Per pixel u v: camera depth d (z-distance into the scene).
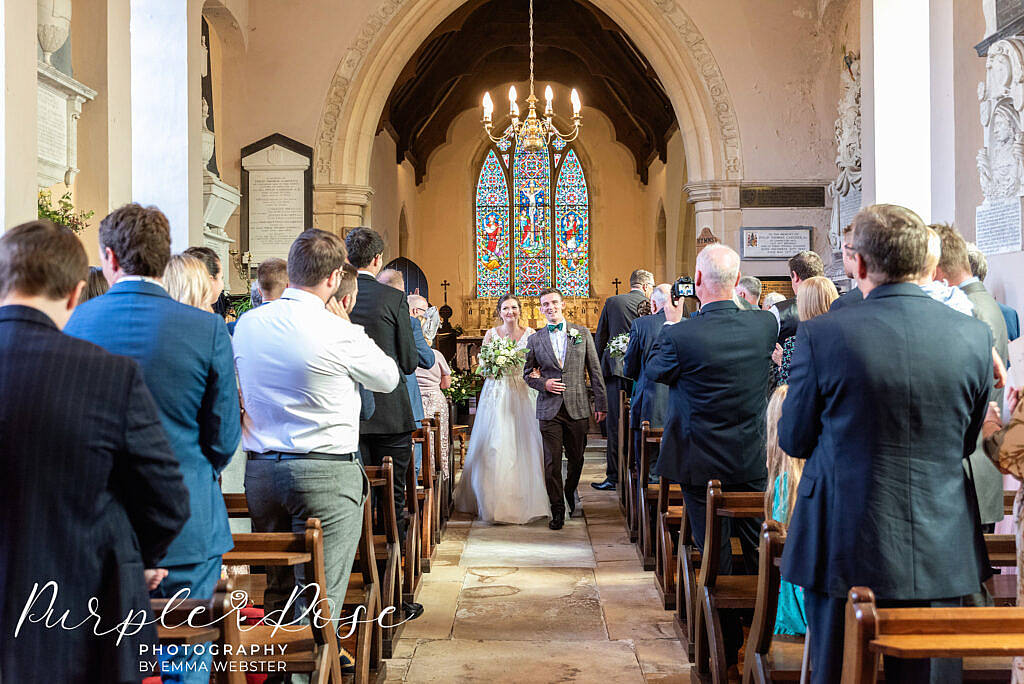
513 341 7.17
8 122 4.44
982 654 1.79
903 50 7.96
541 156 23.47
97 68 6.79
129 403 1.93
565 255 23.42
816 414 2.41
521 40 17.42
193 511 2.57
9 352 1.88
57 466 1.85
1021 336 5.08
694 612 3.98
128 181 7.17
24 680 1.82
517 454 7.07
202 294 3.16
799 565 2.38
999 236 5.43
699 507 3.86
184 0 8.41
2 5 4.43
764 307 7.15
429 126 22.12
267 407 3.14
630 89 18.30
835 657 2.31
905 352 2.29
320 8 12.23
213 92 12.13
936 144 6.29
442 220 23.45
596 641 4.33
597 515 7.36
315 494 3.11
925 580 2.23
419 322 5.62
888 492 2.27
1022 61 5.12
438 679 3.85
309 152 12.12
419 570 5.17
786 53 12.32
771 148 12.34
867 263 2.43
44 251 1.94
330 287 3.26
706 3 12.33
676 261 18.41
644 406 6.15
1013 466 2.34
